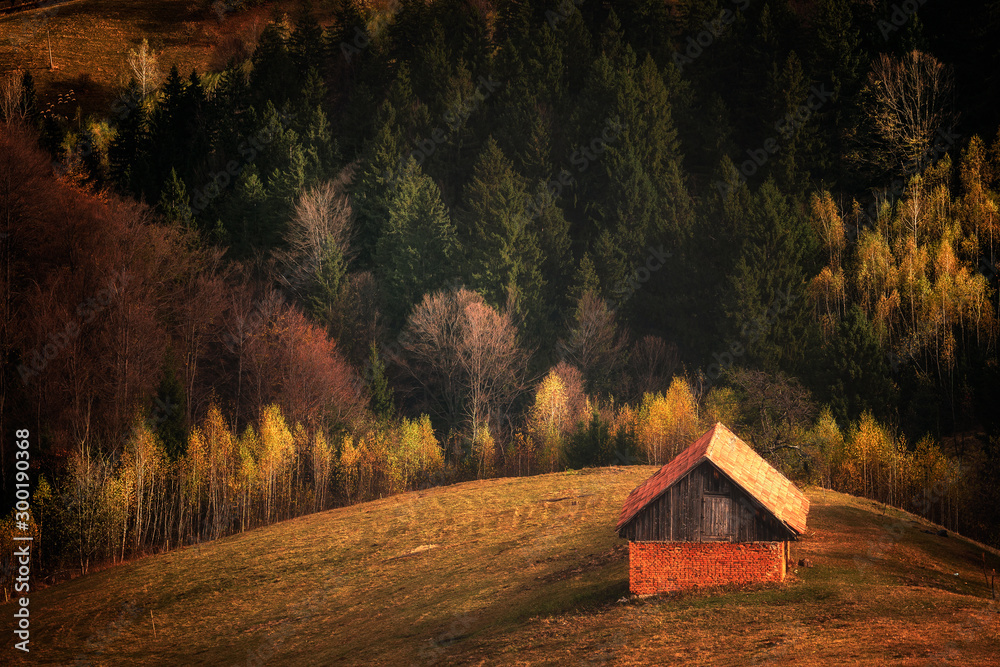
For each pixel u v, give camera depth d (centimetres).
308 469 8975
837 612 3828
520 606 4628
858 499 6438
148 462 8012
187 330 9906
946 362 10062
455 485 7881
